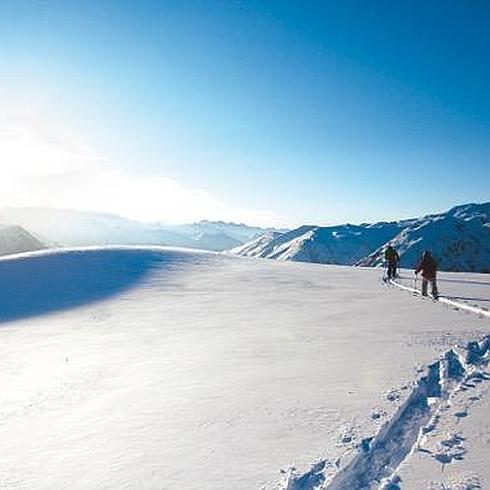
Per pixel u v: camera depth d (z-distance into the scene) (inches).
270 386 350.6
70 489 227.0
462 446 235.0
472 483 200.8
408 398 303.4
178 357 489.7
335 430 261.3
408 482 205.6
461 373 360.5
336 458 228.4
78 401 375.2
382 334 514.3
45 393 411.8
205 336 601.6
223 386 362.6
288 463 229.0
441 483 202.8
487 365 374.6
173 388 372.2
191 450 253.9
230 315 773.9
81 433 298.8
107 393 384.8
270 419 285.6
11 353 603.5
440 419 270.2
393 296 910.4
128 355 528.7
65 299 1054.4
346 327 578.2
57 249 1699.1
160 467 237.9
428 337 478.9
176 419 301.7
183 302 954.7
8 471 254.4
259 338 551.8
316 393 324.8
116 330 709.3
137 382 406.3
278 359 437.1
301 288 1115.9
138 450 261.1
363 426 263.3
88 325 775.1
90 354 554.6
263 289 1112.8
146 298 1025.5
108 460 253.1
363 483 218.2
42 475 245.0
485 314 615.8
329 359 418.9
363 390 323.6
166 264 1525.6
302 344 496.1
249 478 218.4
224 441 260.7
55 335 709.9
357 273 1512.1
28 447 286.8
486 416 269.0
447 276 1427.2
